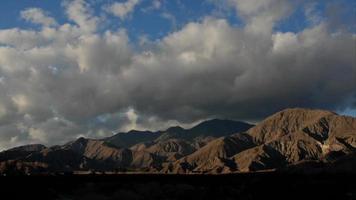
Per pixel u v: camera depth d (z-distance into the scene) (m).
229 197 103.50
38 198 92.38
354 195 98.12
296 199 100.81
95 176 136.62
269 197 103.56
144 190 108.69
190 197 104.38
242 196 104.50
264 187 109.94
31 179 112.31
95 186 109.88
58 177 124.44
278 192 105.69
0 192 91.81
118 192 103.62
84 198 96.69
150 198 103.12
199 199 102.75
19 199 90.12
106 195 102.50
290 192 104.56
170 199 102.81
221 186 117.06
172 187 112.00
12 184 99.69
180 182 128.62
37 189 98.62
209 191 108.62
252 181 118.44
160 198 103.38
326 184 108.31
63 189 104.19
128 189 108.25
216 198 102.38
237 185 119.50
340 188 105.69
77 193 102.38
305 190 104.56
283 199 101.56
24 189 96.81
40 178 116.38
